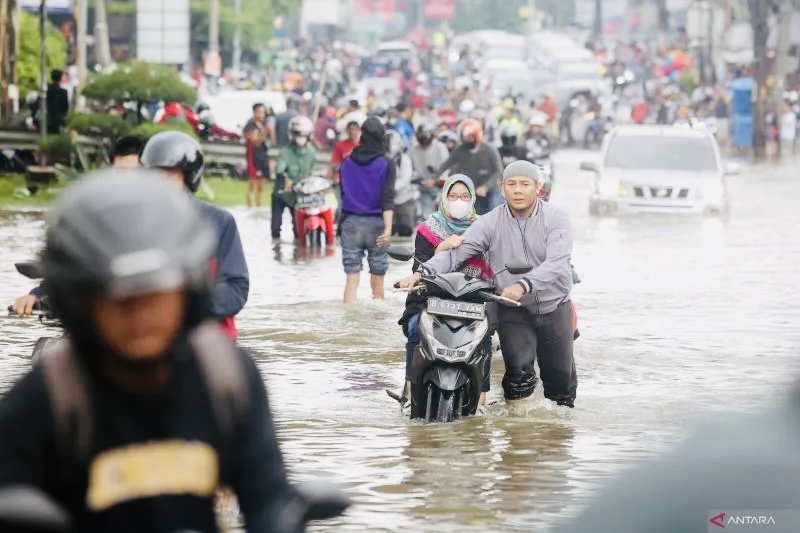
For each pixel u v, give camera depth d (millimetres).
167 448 7266
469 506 16250
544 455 18766
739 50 144000
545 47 170000
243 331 29781
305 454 18844
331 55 169000
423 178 51844
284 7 163625
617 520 5922
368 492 16891
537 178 21250
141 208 6816
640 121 131000
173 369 7219
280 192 48688
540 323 21453
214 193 66250
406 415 21547
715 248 47938
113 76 66250
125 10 135250
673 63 151125
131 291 6750
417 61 170500
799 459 5828
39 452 7168
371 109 103625
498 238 21375
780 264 43219
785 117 114625
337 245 48344
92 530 7258
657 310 33375
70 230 6801
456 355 20828
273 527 7398
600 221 57781
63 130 67938
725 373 25031
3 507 6820
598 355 27031
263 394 7520
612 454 18766
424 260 23578
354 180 33312
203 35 145125
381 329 30172
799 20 115500
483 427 20609
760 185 82562
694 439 6023
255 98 84062
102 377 7176
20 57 88875
